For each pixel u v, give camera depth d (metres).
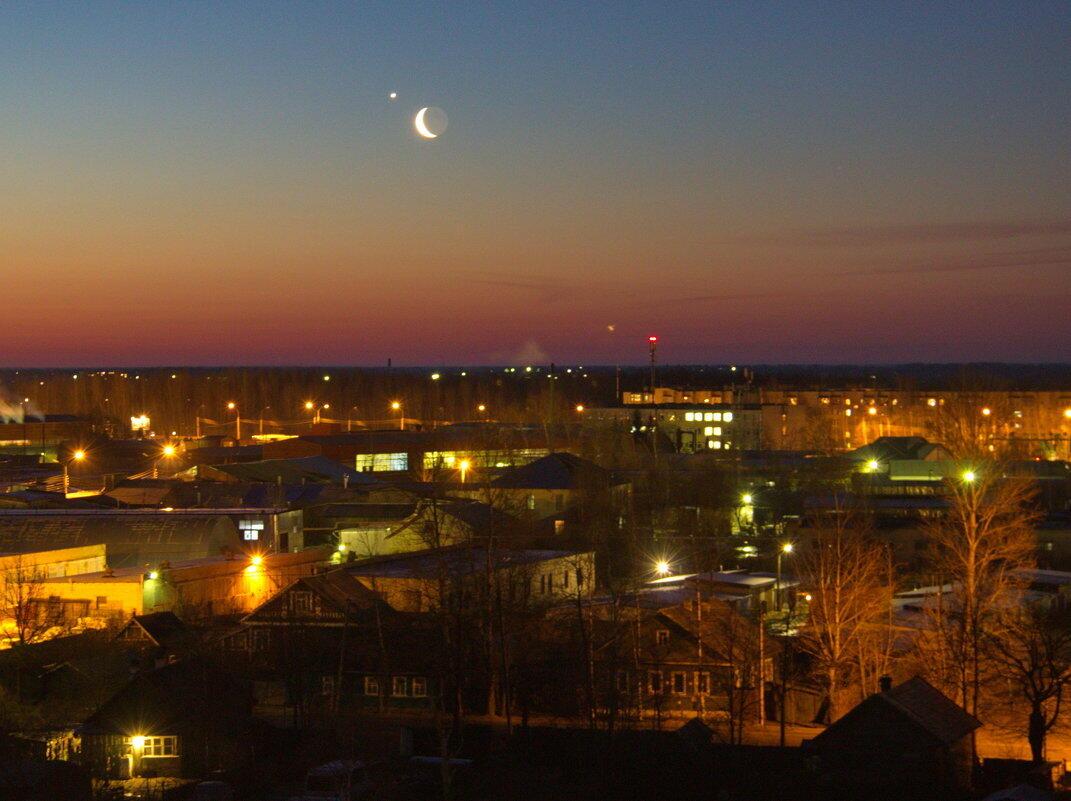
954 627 58.91
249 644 58.47
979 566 62.12
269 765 46.38
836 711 54.84
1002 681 55.91
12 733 45.75
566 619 60.69
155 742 46.31
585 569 75.25
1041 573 74.00
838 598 55.41
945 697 45.78
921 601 67.19
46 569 67.75
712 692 55.72
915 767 42.47
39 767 41.19
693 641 56.44
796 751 46.34
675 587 69.88
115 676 51.84
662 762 45.53
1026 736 52.12
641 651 56.41
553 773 45.72
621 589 60.78
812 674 57.72
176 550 74.38
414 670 55.59
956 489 68.81
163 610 63.94
